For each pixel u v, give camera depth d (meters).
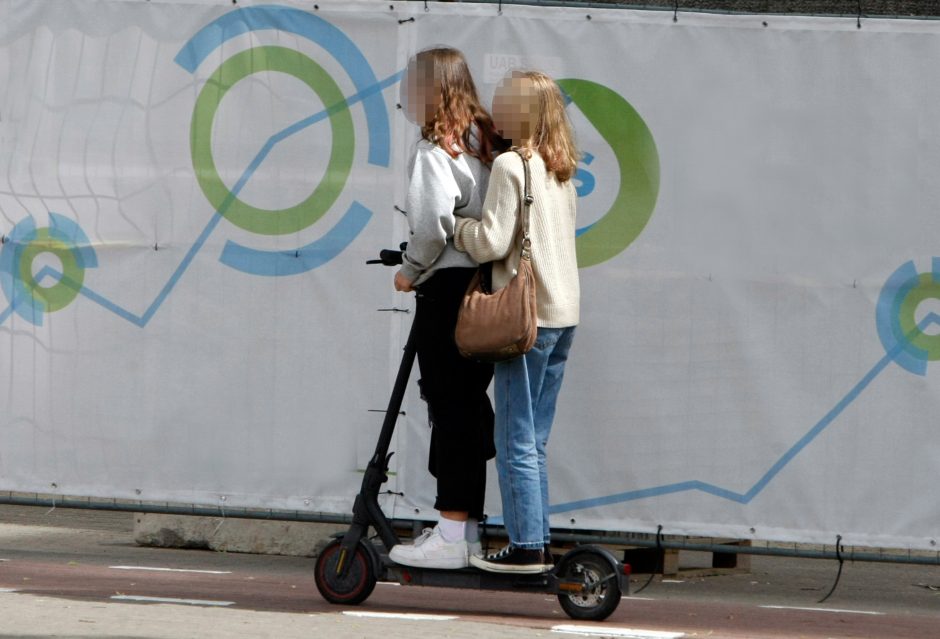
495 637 11.36
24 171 16.47
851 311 15.60
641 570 18.30
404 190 16.08
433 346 12.59
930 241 15.52
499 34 15.97
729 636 12.34
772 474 15.70
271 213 16.25
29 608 11.97
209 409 16.33
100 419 16.45
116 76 16.39
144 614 11.86
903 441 15.55
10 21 16.47
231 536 19.48
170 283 16.33
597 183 15.86
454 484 12.70
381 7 16.11
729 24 15.70
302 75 16.22
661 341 15.80
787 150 15.66
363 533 13.03
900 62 15.55
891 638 12.90
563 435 15.90
